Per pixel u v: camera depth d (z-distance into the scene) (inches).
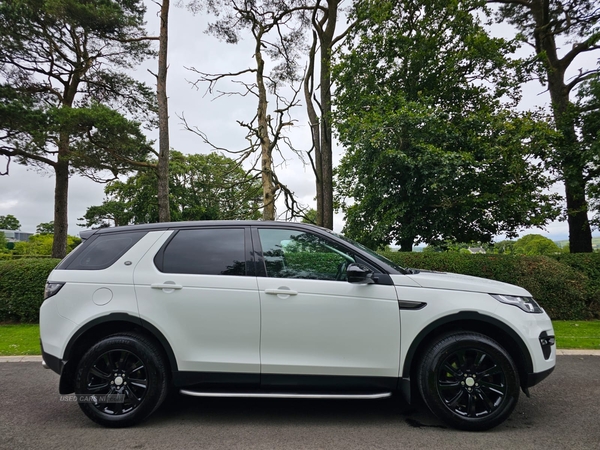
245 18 555.2
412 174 421.7
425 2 485.7
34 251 1509.6
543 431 126.2
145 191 1273.4
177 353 129.9
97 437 123.5
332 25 619.8
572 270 337.7
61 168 775.7
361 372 128.2
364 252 140.7
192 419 138.0
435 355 126.7
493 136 455.5
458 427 125.6
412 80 506.6
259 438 122.2
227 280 133.3
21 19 622.8
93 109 590.9
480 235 517.0
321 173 634.8
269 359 129.1
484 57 483.8
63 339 132.0
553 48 619.8
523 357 127.4
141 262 137.7
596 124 448.8
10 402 156.7
